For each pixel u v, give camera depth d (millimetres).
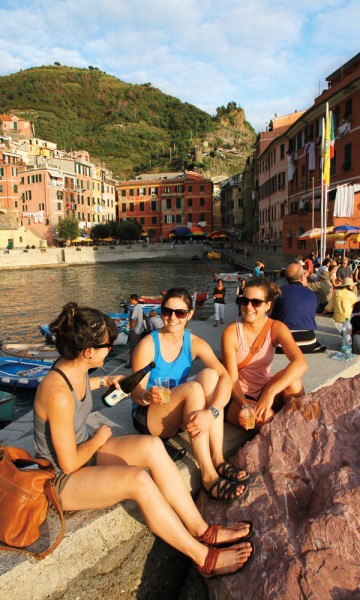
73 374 2680
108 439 2889
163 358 3602
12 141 83125
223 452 3727
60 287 40625
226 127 195000
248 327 4090
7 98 182875
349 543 2484
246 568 2566
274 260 40781
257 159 62531
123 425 4102
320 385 4840
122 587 2854
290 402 3586
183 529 2582
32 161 84750
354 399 3434
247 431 4031
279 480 3146
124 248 71812
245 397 4180
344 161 32562
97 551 2684
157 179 101562
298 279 6258
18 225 71625
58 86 198625
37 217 75000
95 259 68688
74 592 2590
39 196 74312
